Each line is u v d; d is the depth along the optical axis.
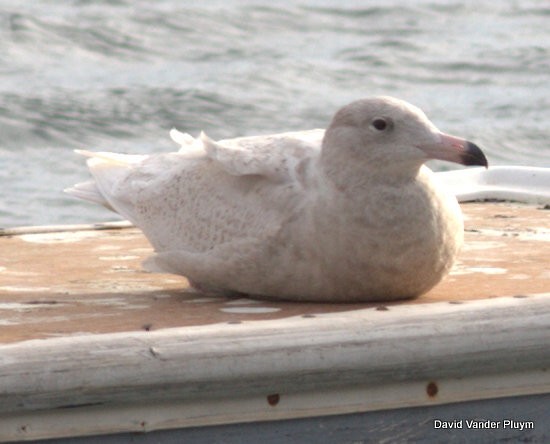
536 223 12.27
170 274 10.42
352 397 8.04
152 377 7.57
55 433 7.56
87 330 8.23
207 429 7.82
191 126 26.00
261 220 8.93
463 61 32.25
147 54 31.84
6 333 8.17
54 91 27.75
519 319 8.23
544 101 28.27
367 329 7.98
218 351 7.69
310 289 8.89
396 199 8.60
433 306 8.45
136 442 7.70
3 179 21.92
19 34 32.19
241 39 34.12
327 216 8.66
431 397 8.20
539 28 36.84
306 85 29.52
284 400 7.92
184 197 9.49
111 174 10.38
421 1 40.28
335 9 38.34
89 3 36.25
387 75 30.89
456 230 8.91
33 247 11.64
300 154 9.04
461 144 8.56
